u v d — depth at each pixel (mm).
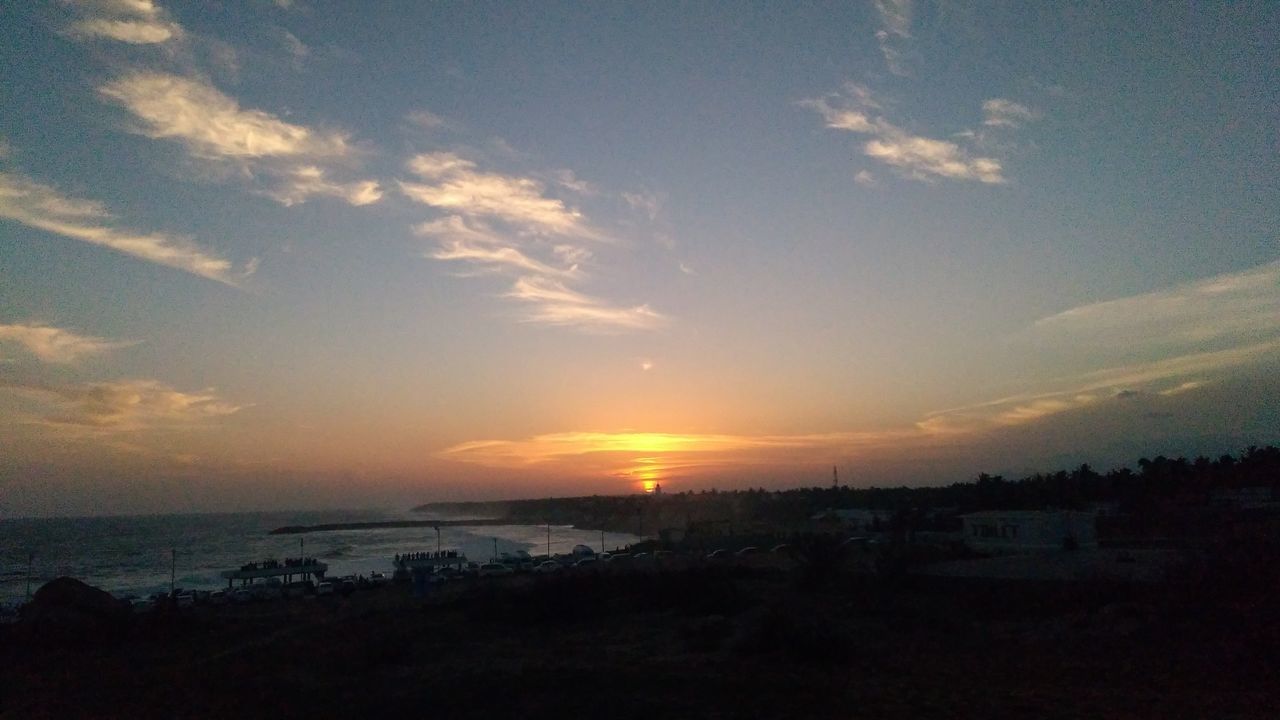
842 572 48031
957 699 19047
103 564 152125
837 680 21734
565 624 39062
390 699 20844
